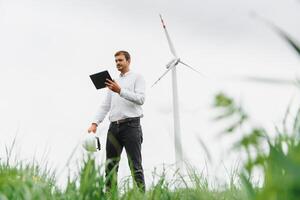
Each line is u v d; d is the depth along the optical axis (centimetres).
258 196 58
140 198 244
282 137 74
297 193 52
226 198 197
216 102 65
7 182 196
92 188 217
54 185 256
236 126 64
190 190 230
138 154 616
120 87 612
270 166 63
